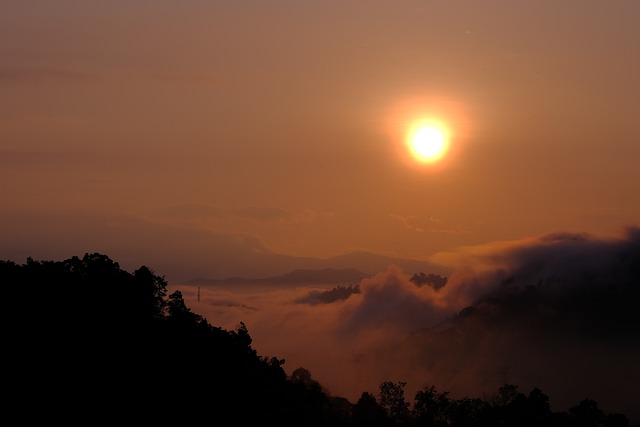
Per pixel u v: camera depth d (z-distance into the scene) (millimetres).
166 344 116312
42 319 112375
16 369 100812
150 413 98688
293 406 118500
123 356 109250
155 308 127625
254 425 105812
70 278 123500
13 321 110750
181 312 128250
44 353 105375
